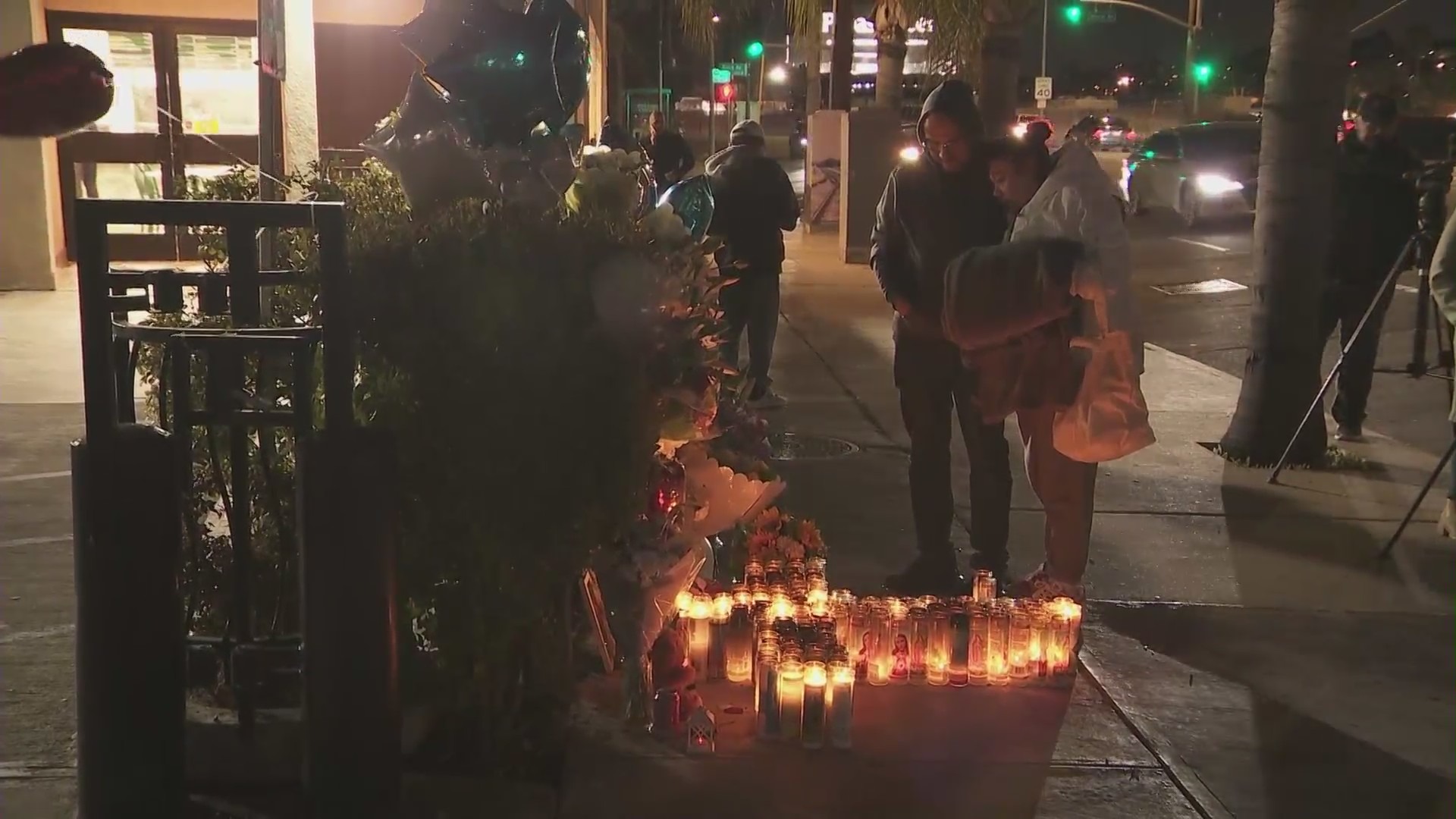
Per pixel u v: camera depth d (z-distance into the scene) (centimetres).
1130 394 484
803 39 1320
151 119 1468
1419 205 858
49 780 379
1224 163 2448
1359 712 455
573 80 422
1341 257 864
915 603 478
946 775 398
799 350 1205
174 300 326
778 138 5653
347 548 321
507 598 370
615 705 439
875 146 1927
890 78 2241
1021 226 488
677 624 452
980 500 557
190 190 439
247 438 373
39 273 1438
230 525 385
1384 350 1332
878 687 465
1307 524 685
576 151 446
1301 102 773
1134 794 390
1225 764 412
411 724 394
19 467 724
